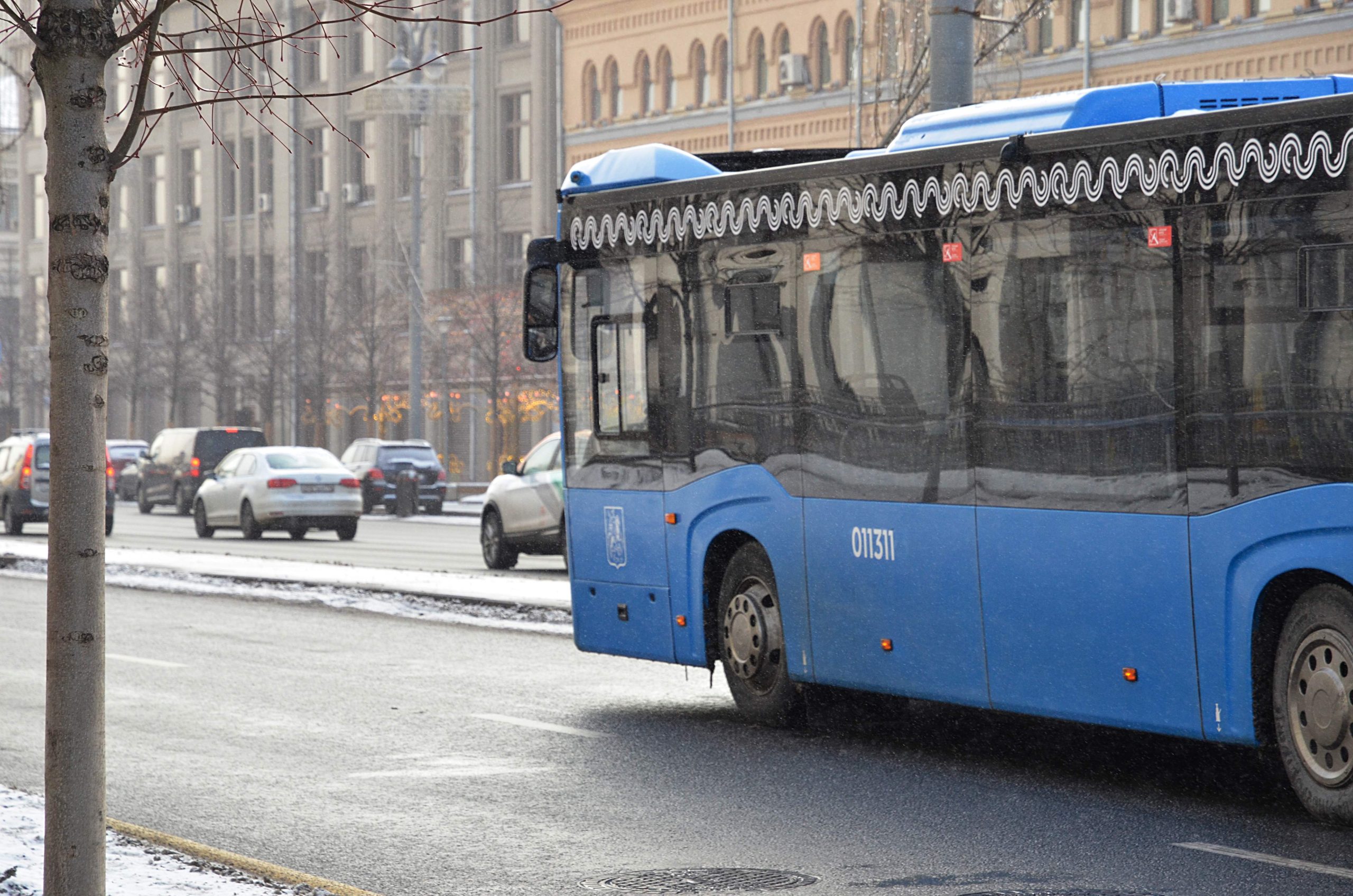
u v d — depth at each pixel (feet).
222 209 336.49
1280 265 37.37
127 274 362.12
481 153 277.44
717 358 52.60
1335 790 37.01
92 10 23.99
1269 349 37.50
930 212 45.52
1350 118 36.14
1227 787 42.45
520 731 51.47
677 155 54.80
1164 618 39.68
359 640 75.36
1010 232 43.34
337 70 301.43
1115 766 45.52
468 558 133.39
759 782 43.42
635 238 55.62
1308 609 37.32
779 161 56.39
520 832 37.93
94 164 24.12
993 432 43.75
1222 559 38.32
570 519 58.65
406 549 146.41
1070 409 41.78
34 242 396.16
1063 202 42.06
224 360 308.81
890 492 46.70
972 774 44.45
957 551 44.68
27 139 398.62
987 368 43.91
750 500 51.42
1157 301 39.86
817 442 49.14
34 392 386.11
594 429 57.62
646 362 55.26
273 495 157.17
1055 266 42.22
